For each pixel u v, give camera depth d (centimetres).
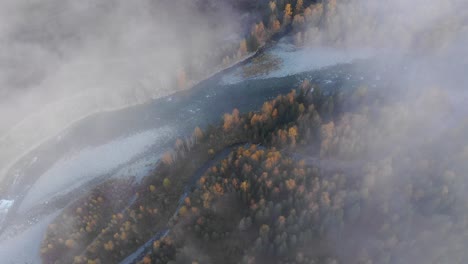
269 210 6994
